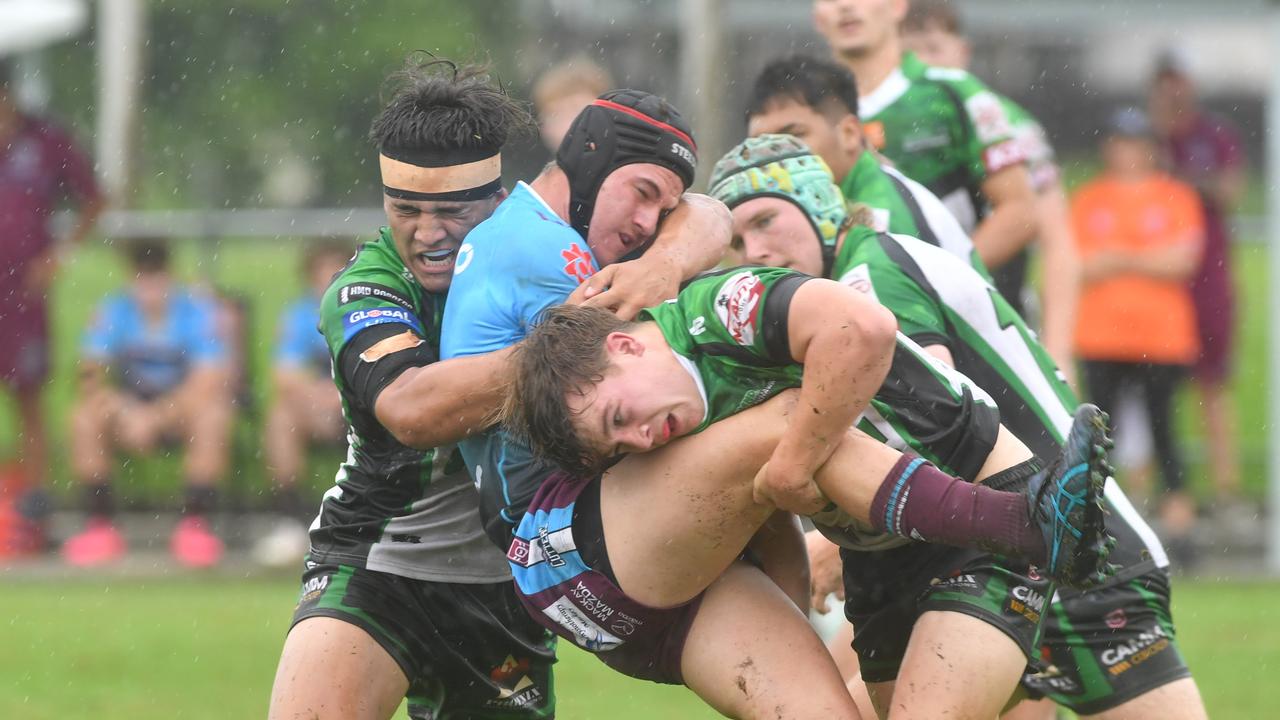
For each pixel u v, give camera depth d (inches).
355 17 2999.5
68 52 2883.9
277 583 1409.9
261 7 2962.6
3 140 1514.5
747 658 520.1
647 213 566.6
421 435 557.3
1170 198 1421.0
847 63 936.3
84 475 1478.8
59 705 940.6
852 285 601.6
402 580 616.7
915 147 927.0
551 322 516.1
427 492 614.5
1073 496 476.4
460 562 619.8
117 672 1040.2
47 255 1519.4
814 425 493.0
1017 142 930.7
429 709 645.3
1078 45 2625.5
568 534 529.7
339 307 592.7
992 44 2645.2
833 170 740.0
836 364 486.6
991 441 539.5
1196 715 625.3
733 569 542.9
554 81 1228.5
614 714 933.2
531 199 568.7
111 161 1987.0
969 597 533.0
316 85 2974.9
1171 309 1412.4
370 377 573.3
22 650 1112.2
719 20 1640.0
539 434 511.5
